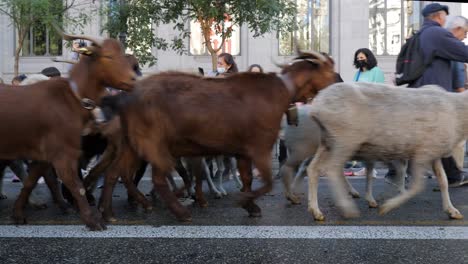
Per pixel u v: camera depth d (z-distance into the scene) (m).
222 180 8.06
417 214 5.61
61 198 5.99
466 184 7.52
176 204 5.29
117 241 4.55
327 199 6.62
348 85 4.88
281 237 4.64
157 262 3.95
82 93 4.83
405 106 4.84
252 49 22.98
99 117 5.04
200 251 4.23
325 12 23.30
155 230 4.95
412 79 6.98
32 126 4.73
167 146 5.06
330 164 4.95
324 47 23.41
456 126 4.98
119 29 14.42
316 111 4.91
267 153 5.14
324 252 4.18
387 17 23.27
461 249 4.26
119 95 5.12
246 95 5.07
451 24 7.34
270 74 5.25
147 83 5.08
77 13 18.84
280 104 5.18
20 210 5.31
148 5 14.02
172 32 22.06
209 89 5.05
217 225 5.15
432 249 4.26
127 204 6.54
